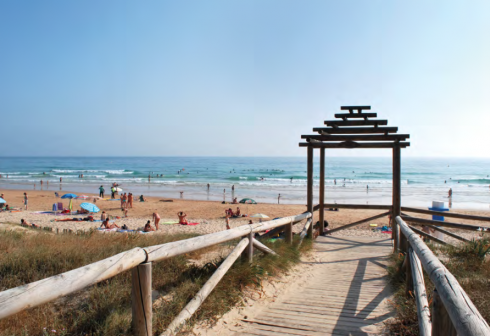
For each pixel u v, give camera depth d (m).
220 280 4.47
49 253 5.59
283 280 5.45
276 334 3.54
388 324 3.77
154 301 3.97
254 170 101.00
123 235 9.55
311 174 8.97
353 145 8.64
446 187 54.38
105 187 52.34
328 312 4.17
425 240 9.23
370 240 9.21
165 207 31.89
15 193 42.75
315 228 10.85
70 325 3.28
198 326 3.59
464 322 1.64
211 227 22.20
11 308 2.03
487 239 7.27
